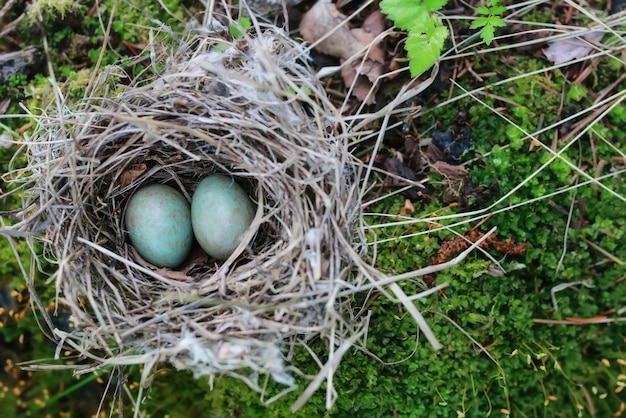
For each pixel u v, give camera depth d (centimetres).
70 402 35
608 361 33
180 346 27
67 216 29
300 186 28
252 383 29
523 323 32
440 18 31
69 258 28
